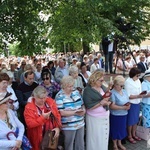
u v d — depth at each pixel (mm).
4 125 3342
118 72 12547
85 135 4895
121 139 5152
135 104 5469
